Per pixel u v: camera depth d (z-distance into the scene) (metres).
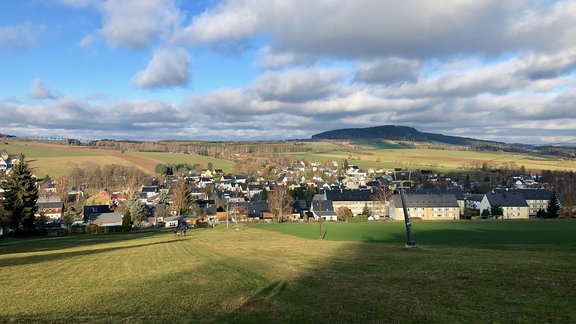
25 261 35.16
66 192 151.62
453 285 18.77
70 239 66.62
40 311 17.20
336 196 140.75
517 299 15.76
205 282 22.48
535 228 74.50
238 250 40.25
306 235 68.00
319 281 21.19
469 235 64.25
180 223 105.94
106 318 15.70
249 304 17.05
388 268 24.75
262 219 120.00
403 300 16.48
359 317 14.49
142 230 92.06
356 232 72.50
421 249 38.50
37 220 94.25
